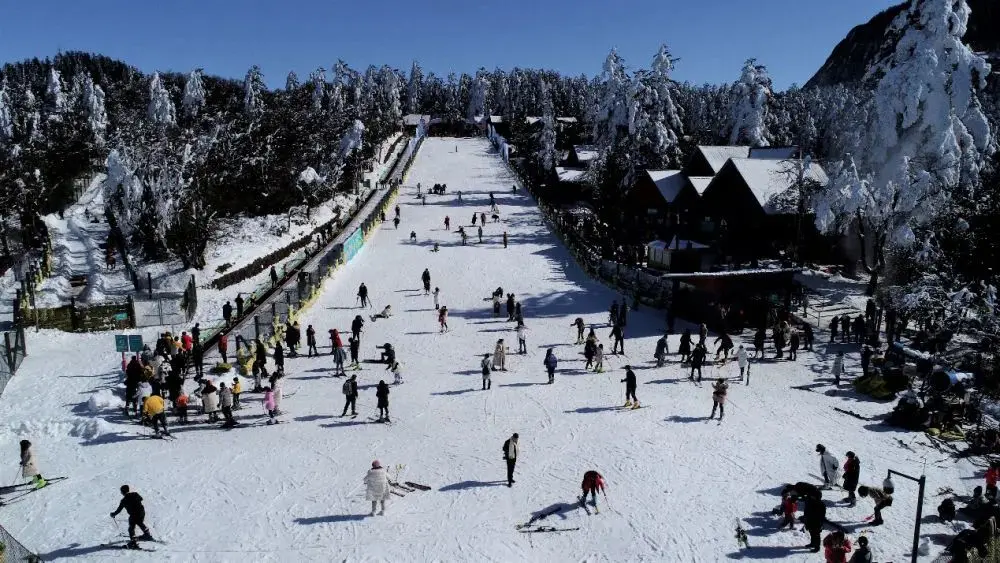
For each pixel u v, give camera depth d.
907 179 34.91
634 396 23.61
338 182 76.31
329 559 15.13
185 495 17.92
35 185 60.09
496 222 61.62
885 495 16.06
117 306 34.75
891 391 24.31
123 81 137.88
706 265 46.12
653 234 55.97
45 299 39.59
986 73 35.44
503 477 18.86
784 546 15.41
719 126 84.88
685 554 15.18
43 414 23.03
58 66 189.88
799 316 35.09
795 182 44.00
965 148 37.06
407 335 33.00
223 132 65.81
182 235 47.28
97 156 78.19
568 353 30.16
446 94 192.50
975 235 34.22
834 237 44.50
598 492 17.92
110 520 16.72
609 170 66.25
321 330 33.88
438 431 21.97
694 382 26.34
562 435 21.56
